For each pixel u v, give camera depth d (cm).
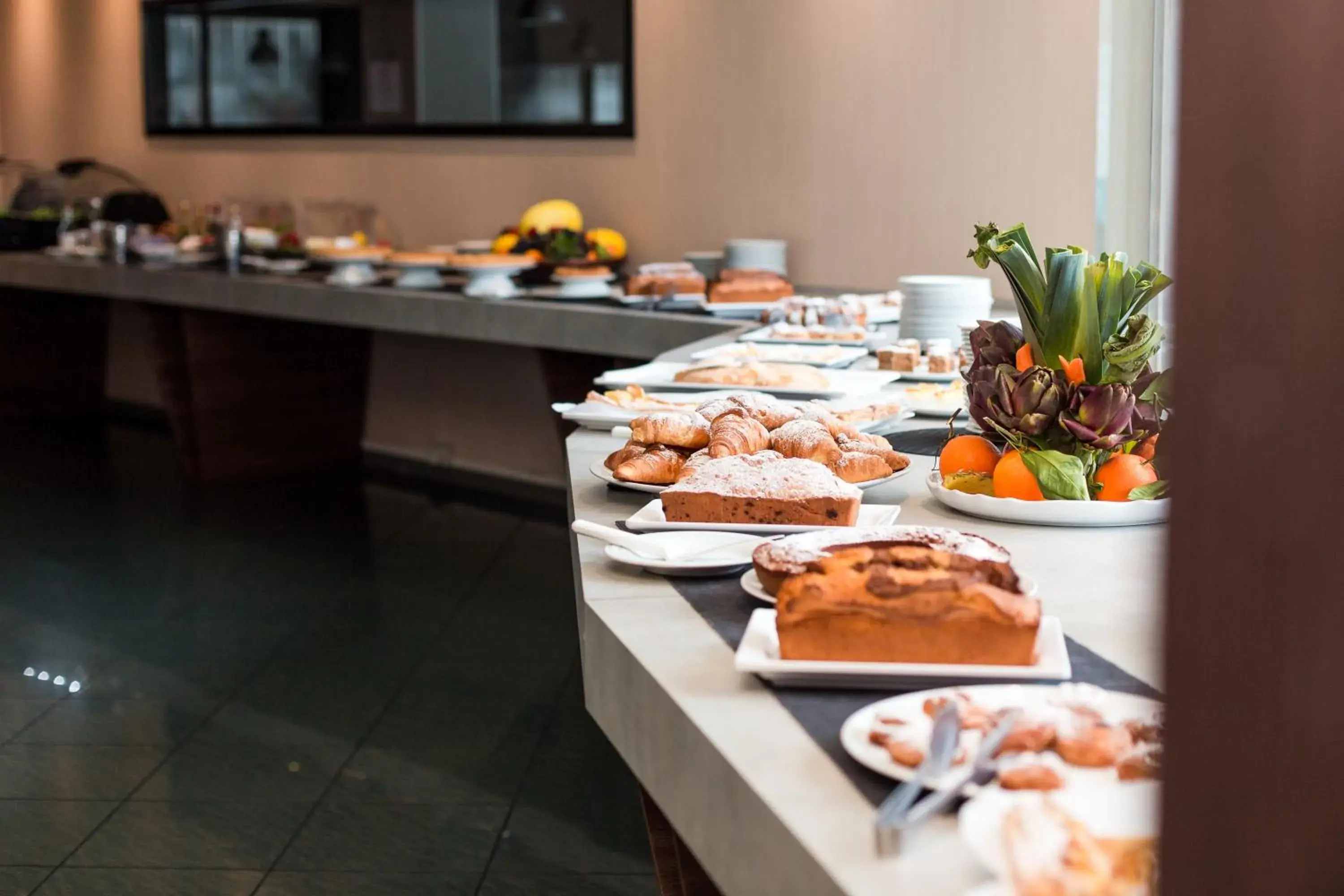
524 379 585
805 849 72
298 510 559
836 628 96
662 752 100
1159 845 37
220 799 284
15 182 745
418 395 634
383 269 600
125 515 554
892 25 440
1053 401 153
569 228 527
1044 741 77
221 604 427
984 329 166
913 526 122
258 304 552
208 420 614
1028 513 148
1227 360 35
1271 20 33
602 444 199
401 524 531
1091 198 395
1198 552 36
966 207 426
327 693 347
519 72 564
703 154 507
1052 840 64
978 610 94
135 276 615
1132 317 153
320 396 640
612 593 125
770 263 459
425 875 250
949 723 79
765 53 481
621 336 416
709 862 90
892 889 67
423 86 602
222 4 695
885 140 447
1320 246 34
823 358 282
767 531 139
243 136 698
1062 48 395
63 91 823
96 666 371
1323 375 35
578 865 253
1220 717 37
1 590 447
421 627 399
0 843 264
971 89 420
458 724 324
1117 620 112
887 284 453
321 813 277
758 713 93
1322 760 37
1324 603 36
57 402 805
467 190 595
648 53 521
